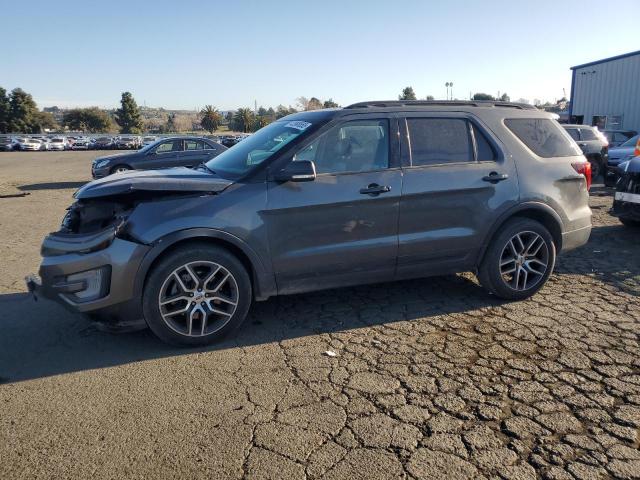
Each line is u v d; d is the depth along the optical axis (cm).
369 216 430
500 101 504
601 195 1193
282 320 452
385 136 444
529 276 498
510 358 373
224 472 257
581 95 2834
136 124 9794
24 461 267
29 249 729
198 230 381
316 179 417
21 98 9275
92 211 402
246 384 342
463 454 267
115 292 371
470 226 463
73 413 311
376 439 281
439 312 466
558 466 257
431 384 338
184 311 391
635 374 347
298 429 291
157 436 287
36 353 392
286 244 411
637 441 275
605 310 465
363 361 372
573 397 319
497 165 471
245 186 402
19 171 2381
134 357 385
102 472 258
